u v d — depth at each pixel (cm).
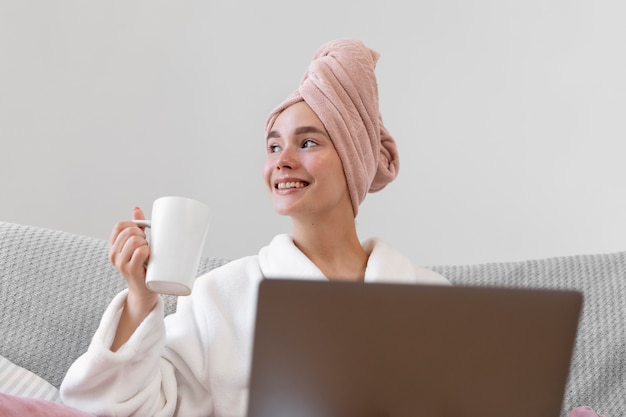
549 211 301
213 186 304
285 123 190
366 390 123
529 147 301
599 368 196
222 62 304
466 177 303
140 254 154
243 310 187
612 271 209
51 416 139
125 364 162
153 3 303
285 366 121
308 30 305
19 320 195
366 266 195
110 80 302
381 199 304
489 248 303
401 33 304
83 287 199
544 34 301
